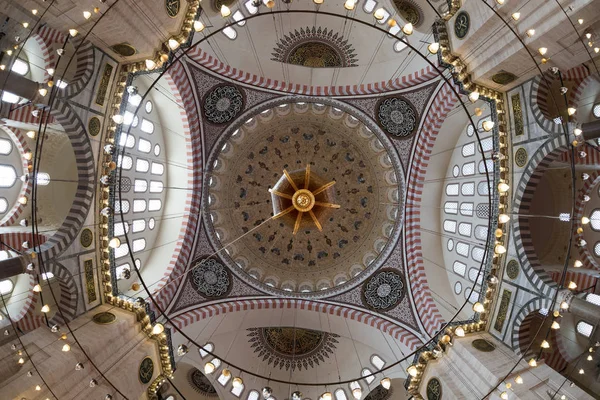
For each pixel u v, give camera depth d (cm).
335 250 1873
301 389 1691
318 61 1662
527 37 1031
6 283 1220
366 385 1580
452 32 1227
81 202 1142
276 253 1873
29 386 911
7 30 965
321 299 1669
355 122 1770
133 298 1295
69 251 1130
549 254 1691
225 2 1395
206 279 1630
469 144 1553
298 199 1645
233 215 1848
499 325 1242
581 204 1599
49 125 1289
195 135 1599
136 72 1215
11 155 1360
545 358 1428
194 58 1462
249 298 1666
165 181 1692
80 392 991
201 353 1596
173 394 1728
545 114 1131
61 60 1163
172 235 1636
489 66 1152
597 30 990
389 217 1780
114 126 1196
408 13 1475
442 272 1647
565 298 1079
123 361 1128
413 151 1617
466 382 1143
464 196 1552
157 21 1135
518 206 1203
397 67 1539
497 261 1268
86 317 1168
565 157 1391
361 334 1655
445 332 1298
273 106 1662
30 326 1175
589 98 1333
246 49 1586
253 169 1888
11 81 922
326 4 1538
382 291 1631
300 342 1766
